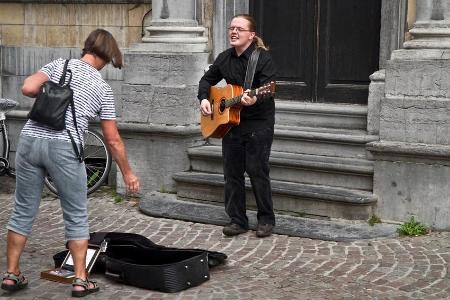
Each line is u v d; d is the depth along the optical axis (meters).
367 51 8.37
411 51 7.34
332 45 8.58
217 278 6.16
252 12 8.98
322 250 6.86
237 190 7.32
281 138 8.38
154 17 8.88
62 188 5.61
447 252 6.71
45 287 5.95
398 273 6.22
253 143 7.09
